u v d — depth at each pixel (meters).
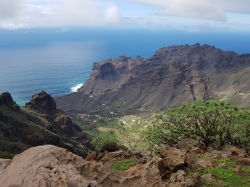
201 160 16.58
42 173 8.50
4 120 102.25
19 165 9.91
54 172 8.67
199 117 24.47
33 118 127.69
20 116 117.25
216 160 16.86
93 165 10.64
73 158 10.78
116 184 10.26
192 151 19.97
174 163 15.23
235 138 23.09
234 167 15.59
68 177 8.41
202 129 24.77
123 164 15.68
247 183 13.64
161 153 16.88
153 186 10.70
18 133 103.31
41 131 107.88
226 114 22.88
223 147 21.44
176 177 13.72
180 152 16.48
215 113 23.78
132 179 10.68
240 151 19.17
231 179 14.00
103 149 19.25
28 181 8.30
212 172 14.83
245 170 15.15
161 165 15.10
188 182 12.97
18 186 8.32
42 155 10.16
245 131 22.97
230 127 23.19
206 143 23.91
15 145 83.94
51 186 7.96
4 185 8.74
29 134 103.25
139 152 17.70
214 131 23.59
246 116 22.50
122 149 19.23
